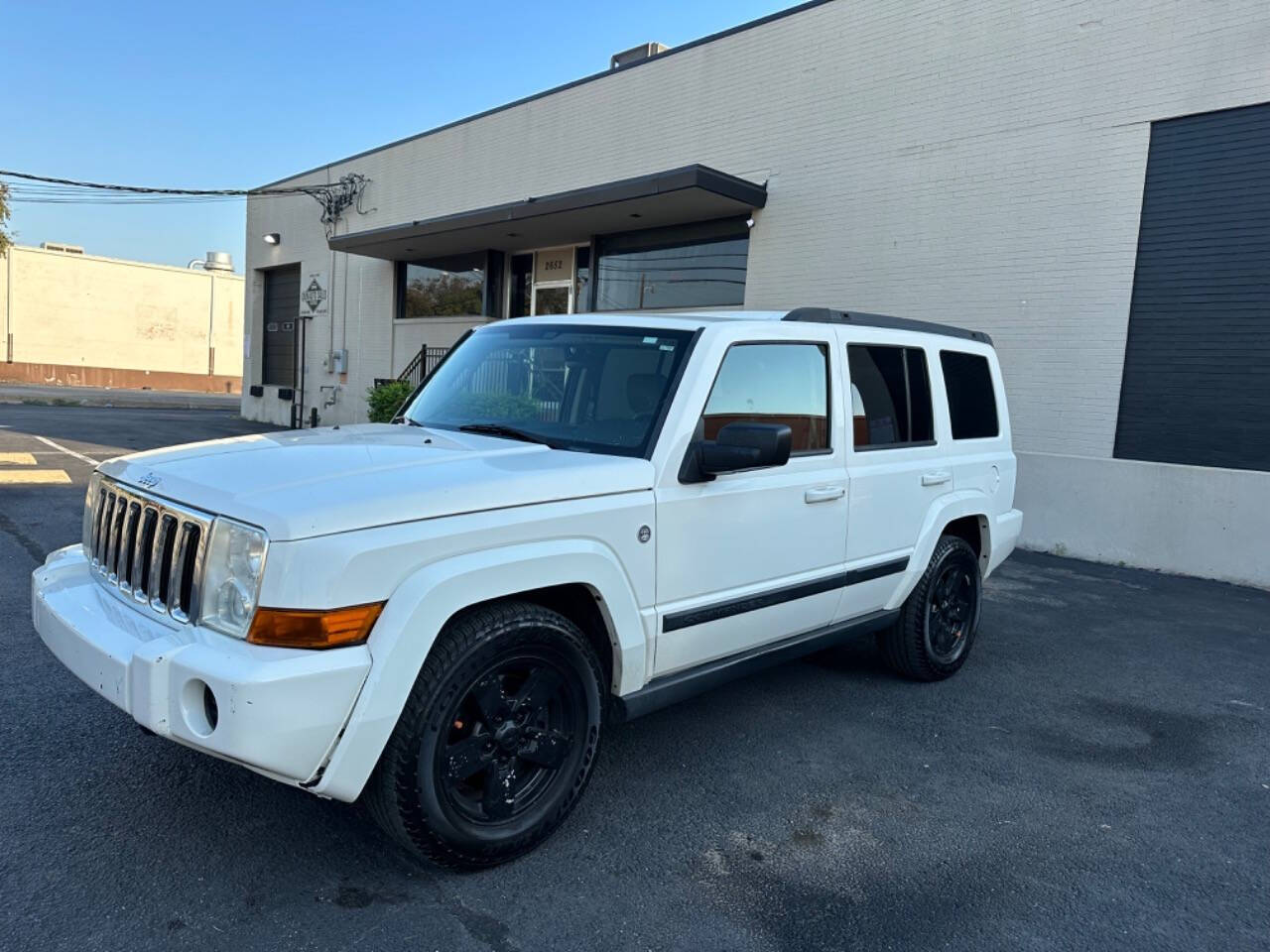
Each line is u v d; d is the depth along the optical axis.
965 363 5.32
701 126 13.01
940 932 2.70
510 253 17.03
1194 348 8.78
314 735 2.43
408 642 2.55
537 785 3.04
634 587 3.23
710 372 3.54
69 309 46.88
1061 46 9.50
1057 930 2.74
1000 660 5.64
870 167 11.12
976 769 3.96
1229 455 8.61
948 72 10.38
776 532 3.80
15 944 2.41
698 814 3.40
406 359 18.80
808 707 4.65
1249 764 4.14
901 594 4.71
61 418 20.91
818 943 2.62
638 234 14.33
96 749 3.63
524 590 2.85
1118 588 8.00
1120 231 9.17
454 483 2.80
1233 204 8.49
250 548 2.49
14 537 7.26
